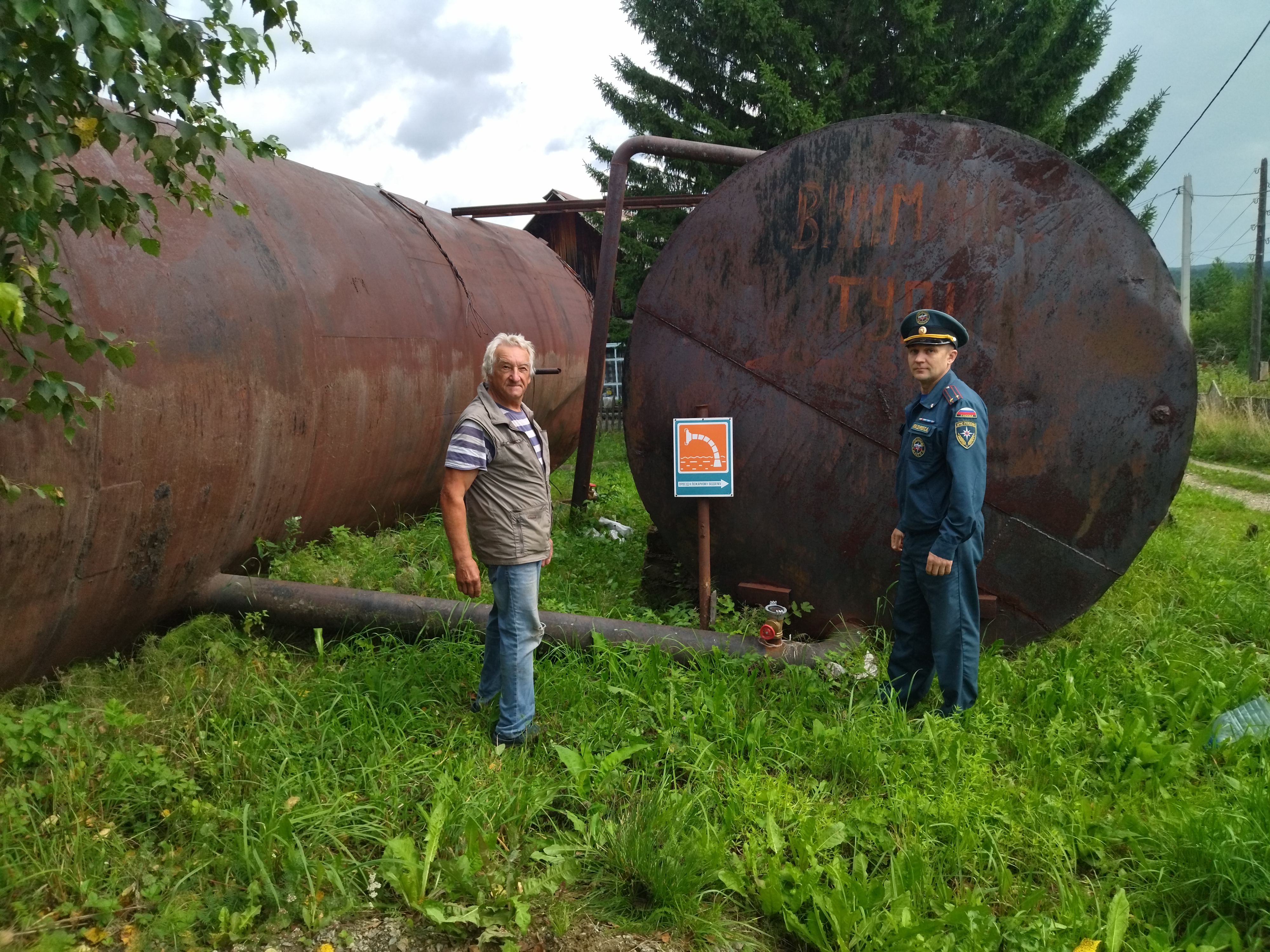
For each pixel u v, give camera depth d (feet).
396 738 10.73
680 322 15.39
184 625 13.20
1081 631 15.35
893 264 14.28
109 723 9.80
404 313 18.37
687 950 7.87
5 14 6.35
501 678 10.92
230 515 13.57
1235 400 56.65
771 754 10.87
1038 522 14.15
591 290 75.92
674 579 17.71
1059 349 13.71
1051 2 60.75
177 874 8.29
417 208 22.48
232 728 10.55
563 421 29.27
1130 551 13.92
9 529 9.53
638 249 71.15
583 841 9.12
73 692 11.16
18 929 7.47
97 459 10.55
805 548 15.23
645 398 15.71
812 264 14.64
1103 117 67.77
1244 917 8.16
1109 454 13.70
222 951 7.59
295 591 13.62
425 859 8.32
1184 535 22.88
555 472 31.58
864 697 12.34
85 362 10.21
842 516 14.88
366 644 12.89
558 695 11.98
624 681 12.19
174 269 12.22
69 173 7.39
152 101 7.16
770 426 15.06
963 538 11.09
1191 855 8.66
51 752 9.34
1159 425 13.43
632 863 8.68
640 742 10.89
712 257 15.14
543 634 12.19
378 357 17.15
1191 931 7.96
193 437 12.16
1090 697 12.30
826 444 14.80
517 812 9.36
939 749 10.70
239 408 13.11
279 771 9.53
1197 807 9.48
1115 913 7.83
